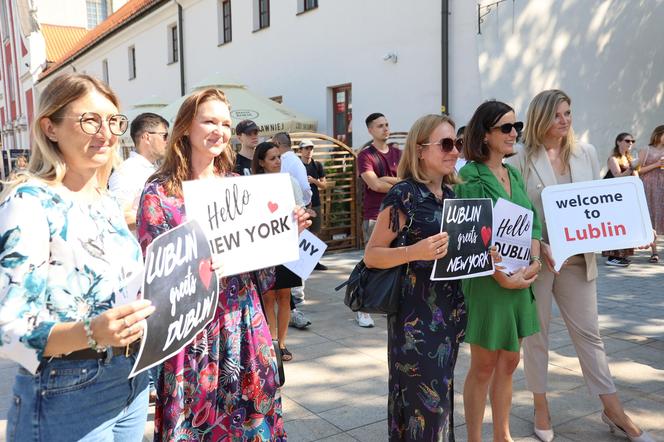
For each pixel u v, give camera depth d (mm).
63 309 1722
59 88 1778
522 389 4125
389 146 6055
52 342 1616
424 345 2605
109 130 1833
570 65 10766
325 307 6637
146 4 20375
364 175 5766
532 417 3684
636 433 3305
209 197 2295
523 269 3010
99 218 1885
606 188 3330
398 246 2676
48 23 38719
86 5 40469
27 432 1729
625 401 3861
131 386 1922
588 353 3430
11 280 1603
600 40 11227
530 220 3068
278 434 2484
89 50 26844
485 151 3129
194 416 2232
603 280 7586
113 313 1627
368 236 5984
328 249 10516
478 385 3070
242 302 2402
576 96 10922
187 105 2340
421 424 2605
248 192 2422
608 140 11531
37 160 1836
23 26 35281
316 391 4191
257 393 2387
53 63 34469
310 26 13422
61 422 1751
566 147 3516
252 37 15648
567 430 3504
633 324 5617
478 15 9523
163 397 2197
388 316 2762
